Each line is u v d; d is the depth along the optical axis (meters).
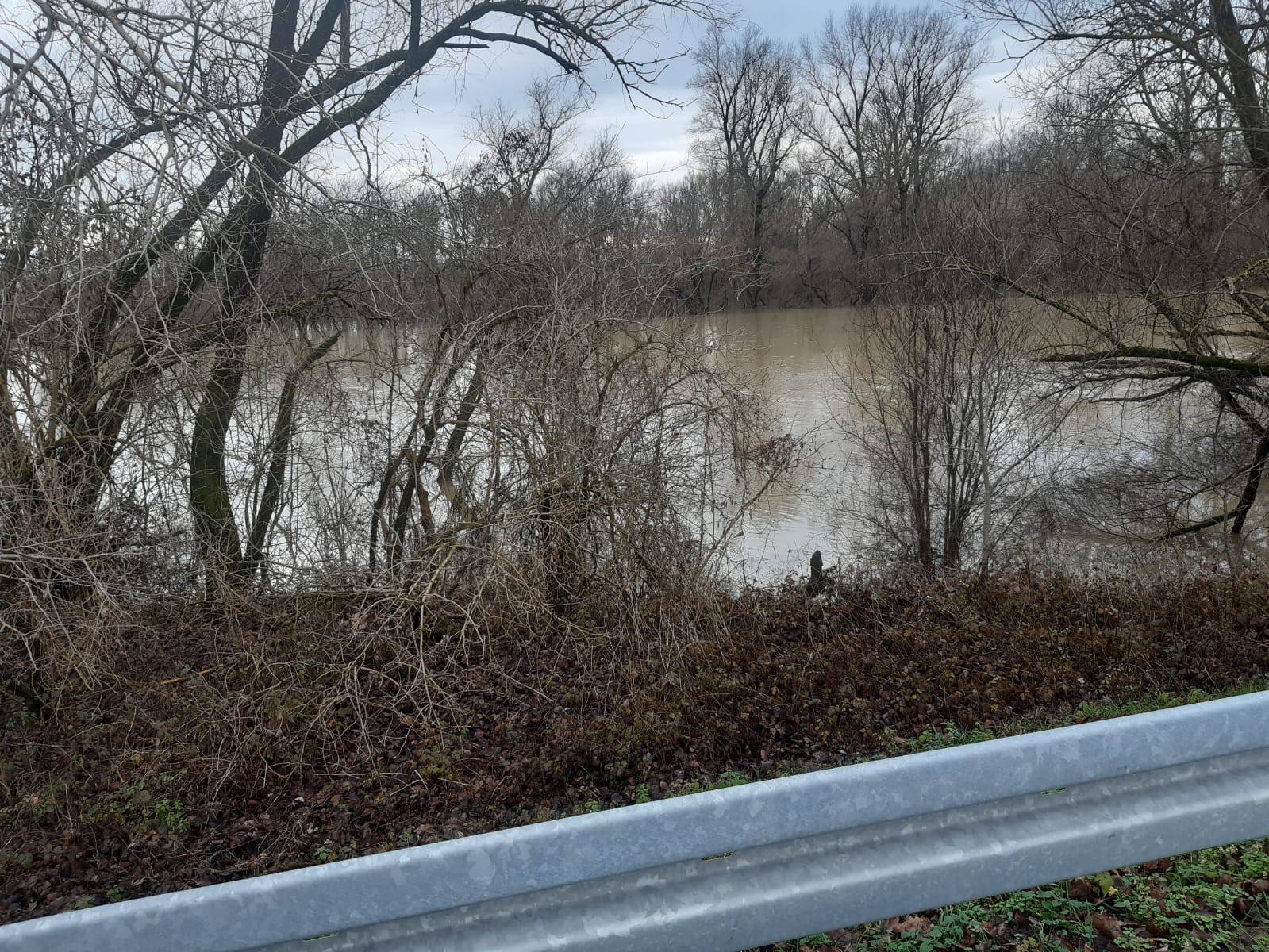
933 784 1.97
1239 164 14.18
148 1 9.04
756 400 11.48
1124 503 15.37
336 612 9.62
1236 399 14.41
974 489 15.49
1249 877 3.20
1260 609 10.51
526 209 12.95
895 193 36.25
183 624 9.79
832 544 15.38
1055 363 15.14
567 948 1.84
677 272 11.86
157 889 6.82
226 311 10.58
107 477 9.51
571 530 9.85
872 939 3.15
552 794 7.97
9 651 7.95
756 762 8.35
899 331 16.02
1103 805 2.14
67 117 7.64
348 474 11.58
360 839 7.45
